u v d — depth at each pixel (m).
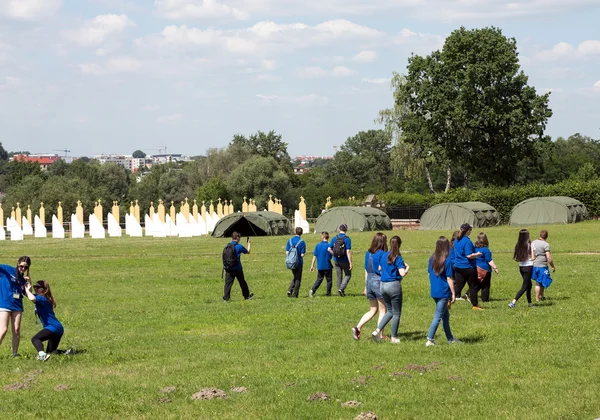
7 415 11.83
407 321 20.22
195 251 50.88
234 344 17.62
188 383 13.59
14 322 16.77
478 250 23.12
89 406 12.24
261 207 127.38
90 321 22.11
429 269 16.73
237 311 23.22
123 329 20.64
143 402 12.38
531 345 16.33
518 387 12.66
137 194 147.25
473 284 22.67
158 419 11.38
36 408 12.22
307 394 12.59
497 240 51.16
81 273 37.00
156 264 41.38
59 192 117.50
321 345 17.00
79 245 60.44
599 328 18.22
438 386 12.88
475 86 84.50
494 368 14.13
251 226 70.19
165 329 20.45
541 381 13.02
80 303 26.23
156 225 77.38
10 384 13.88
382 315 17.59
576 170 141.25
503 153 86.62
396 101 108.75
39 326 21.78
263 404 12.07
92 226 75.56
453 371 13.98
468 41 84.69
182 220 74.94
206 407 11.93
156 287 30.69
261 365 15.04
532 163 89.38
